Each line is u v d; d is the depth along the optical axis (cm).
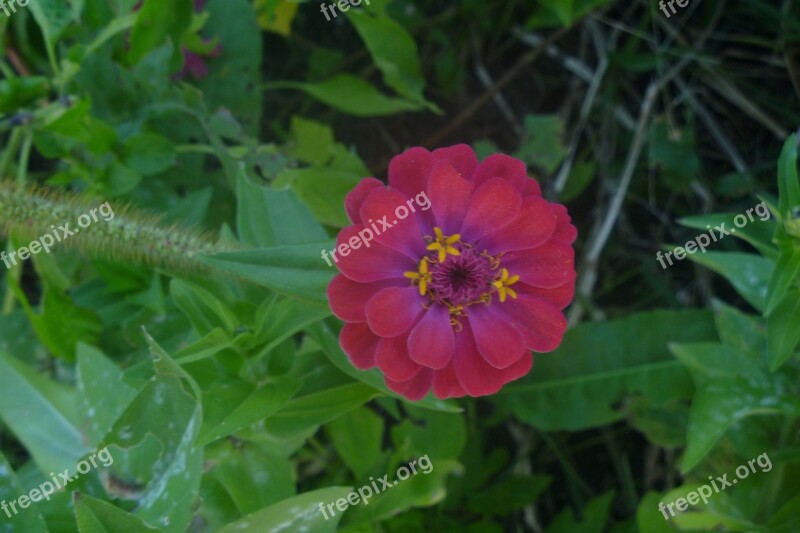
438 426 52
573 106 60
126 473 43
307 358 44
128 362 48
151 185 51
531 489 56
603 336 53
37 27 51
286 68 59
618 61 58
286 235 43
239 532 41
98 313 50
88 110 48
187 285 42
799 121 56
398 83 52
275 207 43
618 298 59
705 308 56
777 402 47
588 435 59
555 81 60
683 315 53
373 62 60
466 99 60
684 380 52
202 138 52
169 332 49
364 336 40
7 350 51
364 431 51
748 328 49
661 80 56
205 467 44
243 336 42
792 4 55
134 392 45
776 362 43
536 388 53
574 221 59
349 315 39
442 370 40
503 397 54
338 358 42
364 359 40
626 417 53
